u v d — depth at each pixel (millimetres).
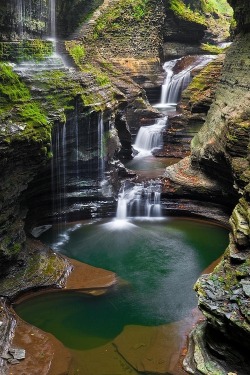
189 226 18594
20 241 13961
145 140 27562
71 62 22656
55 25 24375
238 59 22094
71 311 12844
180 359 10875
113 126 20906
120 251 16359
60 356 10922
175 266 15352
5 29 17281
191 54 36250
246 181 14484
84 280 14234
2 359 10547
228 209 18766
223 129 18031
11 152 13094
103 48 30906
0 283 13117
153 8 33812
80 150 18344
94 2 31766
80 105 17797
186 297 13570
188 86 29188
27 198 16219
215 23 48031
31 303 13164
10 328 11719
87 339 11648
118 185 20500
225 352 10164
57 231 17703
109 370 10500
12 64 16391
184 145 26500
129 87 28359
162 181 20562
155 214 19516
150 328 12133
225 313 9867
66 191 18266
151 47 33438
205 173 19875
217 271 11570
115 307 13055
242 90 19906
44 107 15750
